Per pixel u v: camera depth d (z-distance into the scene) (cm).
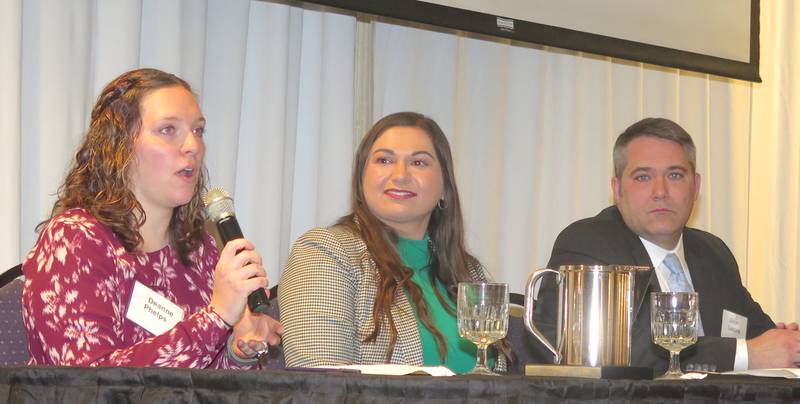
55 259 202
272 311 272
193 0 335
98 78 316
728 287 315
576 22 397
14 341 222
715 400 147
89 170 220
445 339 258
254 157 354
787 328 264
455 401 134
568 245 305
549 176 430
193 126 224
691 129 460
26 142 305
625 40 410
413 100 395
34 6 307
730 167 469
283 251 360
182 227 233
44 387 136
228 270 186
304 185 370
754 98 471
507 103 418
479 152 409
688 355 255
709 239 329
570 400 138
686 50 428
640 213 305
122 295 211
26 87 306
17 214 297
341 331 243
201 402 134
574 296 183
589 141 436
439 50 401
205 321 184
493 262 409
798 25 470
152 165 218
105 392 135
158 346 181
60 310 196
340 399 133
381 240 263
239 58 346
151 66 328
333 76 373
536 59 425
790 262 468
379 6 346
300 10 367
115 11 318
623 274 183
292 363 238
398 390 134
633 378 171
